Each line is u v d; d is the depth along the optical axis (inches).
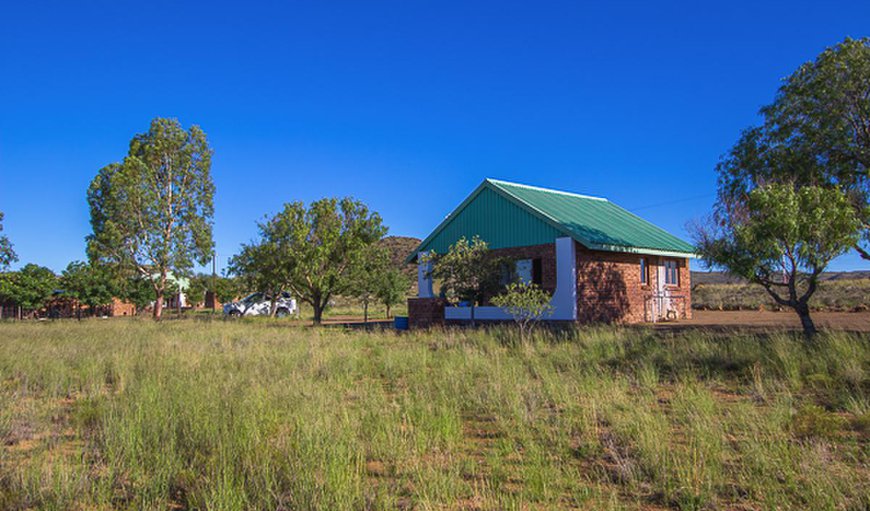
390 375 433.1
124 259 1449.3
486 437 268.5
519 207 871.1
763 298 1318.9
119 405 314.2
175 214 1539.1
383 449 238.1
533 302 618.2
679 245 979.3
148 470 218.4
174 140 1531.7
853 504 175.5
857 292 1208.8
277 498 185.8
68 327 984.3
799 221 490.0
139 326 1012.5
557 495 192.5
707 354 433.1
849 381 337.1
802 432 247.1
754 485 189.9
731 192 780.0
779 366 385.1
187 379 387.2
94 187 1461.6
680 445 241.3
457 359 473.4
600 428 272.8
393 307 1983.3
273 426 266.2
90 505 193.5
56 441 275.6
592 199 1119.0
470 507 184.2
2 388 400.2
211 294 2491.4
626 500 190.5
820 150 746.2
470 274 729.6
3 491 200.2
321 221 1082.7
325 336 720.3
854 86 712.4
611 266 873.5
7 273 1610.5
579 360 455.8
